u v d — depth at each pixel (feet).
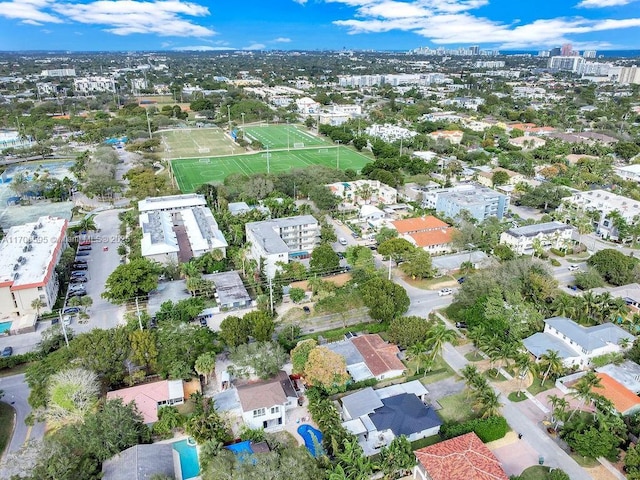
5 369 350.64
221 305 426.51
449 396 322.34
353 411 293.43
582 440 262.88
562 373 338.95
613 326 374.02
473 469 240.73
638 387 320.50
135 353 320.50
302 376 327.26
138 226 591.78
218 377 336.29
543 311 403.34
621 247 568.41
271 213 613.93
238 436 281.54
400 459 247.29
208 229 554.46
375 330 390.63
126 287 419.95
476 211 622.95
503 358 326.03
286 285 459.32
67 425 271.49
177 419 283.79
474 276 427.74
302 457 237.66
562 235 556.51
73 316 418.31
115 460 248.52
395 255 495.82
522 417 303.07
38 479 227.40
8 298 404.57
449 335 340.59
